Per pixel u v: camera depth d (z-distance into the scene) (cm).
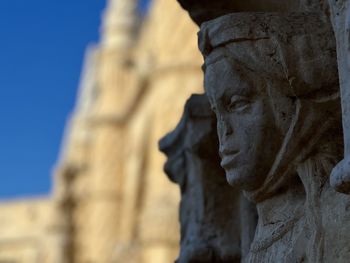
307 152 224
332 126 221
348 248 200
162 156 1524
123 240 1841
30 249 2798
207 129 314
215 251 309
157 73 1509
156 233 1359
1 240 2831
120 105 2123
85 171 2281
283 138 227
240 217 312
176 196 1408
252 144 229
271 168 232
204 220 314
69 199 2275
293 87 219
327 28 220
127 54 2184
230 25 228
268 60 223
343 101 189
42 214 2836
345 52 189
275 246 234
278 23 223
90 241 2095
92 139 2239
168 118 1459
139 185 1802
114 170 2080
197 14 294
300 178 231
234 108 232
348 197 204
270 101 228
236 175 234
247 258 248
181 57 1455
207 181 317
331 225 207
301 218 229
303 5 239
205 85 240
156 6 1600
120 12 2303
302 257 221
